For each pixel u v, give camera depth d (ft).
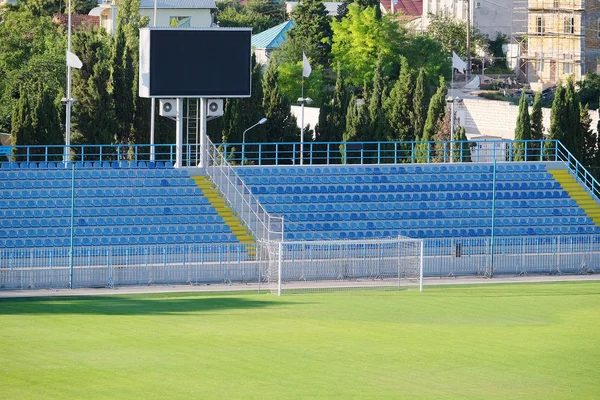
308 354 230.48
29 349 230.48
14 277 314.14
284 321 268.00
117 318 268.41
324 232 376.27
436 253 352.69
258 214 377.71
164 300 298.76
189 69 375.66
